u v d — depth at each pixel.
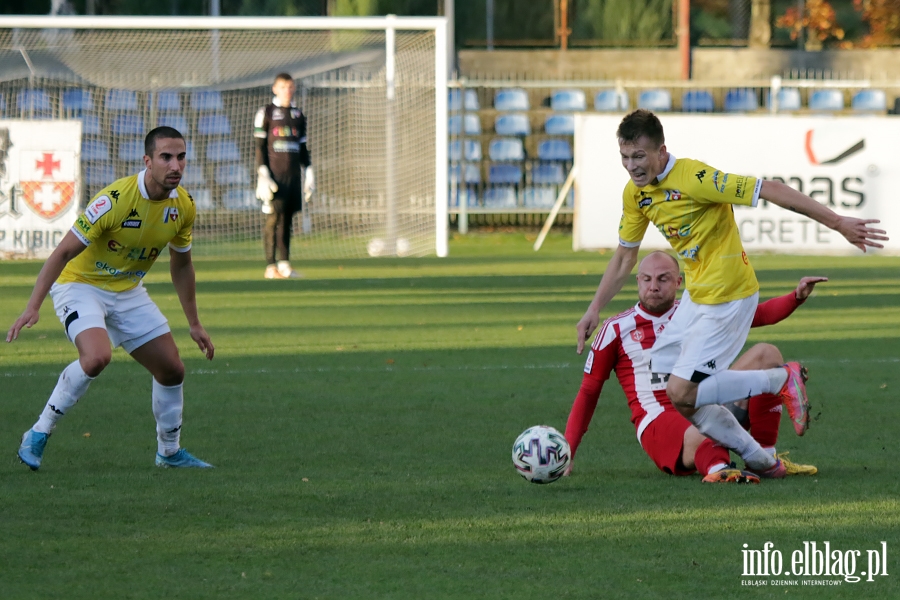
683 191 16.92
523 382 27.38
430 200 66.06
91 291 18.50
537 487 17.02
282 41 74.62
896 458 19.19
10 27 64.81
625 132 17.06
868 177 64.06
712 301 17.12
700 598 12.03
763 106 80.50
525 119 77.12
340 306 41.97
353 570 12.93
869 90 81.44
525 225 76.19
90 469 18.42
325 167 68.50
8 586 12.31
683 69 82.31
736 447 17.25
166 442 18.53
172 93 71.88
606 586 12.38
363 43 76.06
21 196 60.81
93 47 71.56
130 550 13.69
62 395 18.16
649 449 18.05
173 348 18.62
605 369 18.20
